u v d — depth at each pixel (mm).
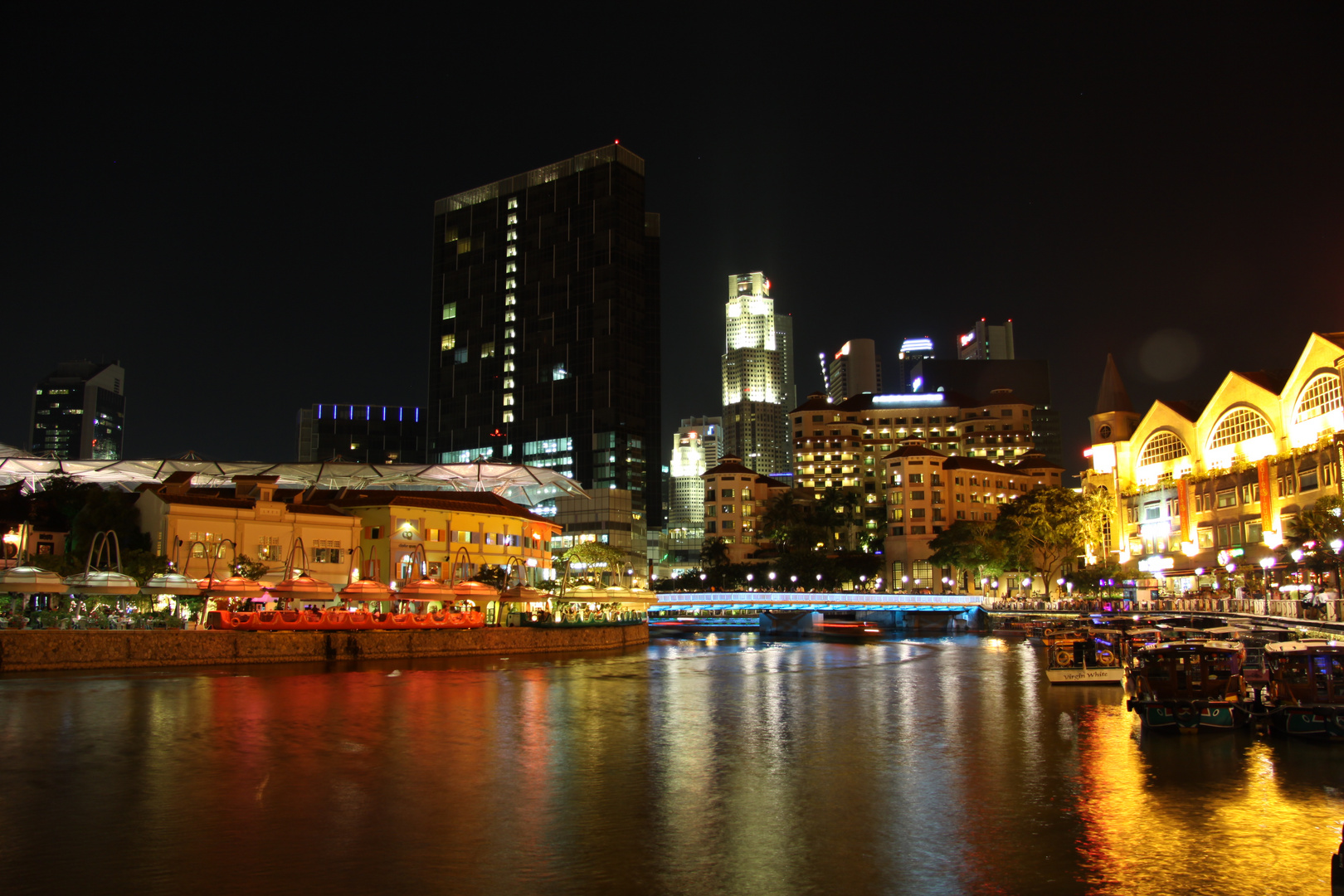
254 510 91062
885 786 37094
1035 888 25859
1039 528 153000
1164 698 48719
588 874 26812
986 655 107312
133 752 41031
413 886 25734
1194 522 133250
